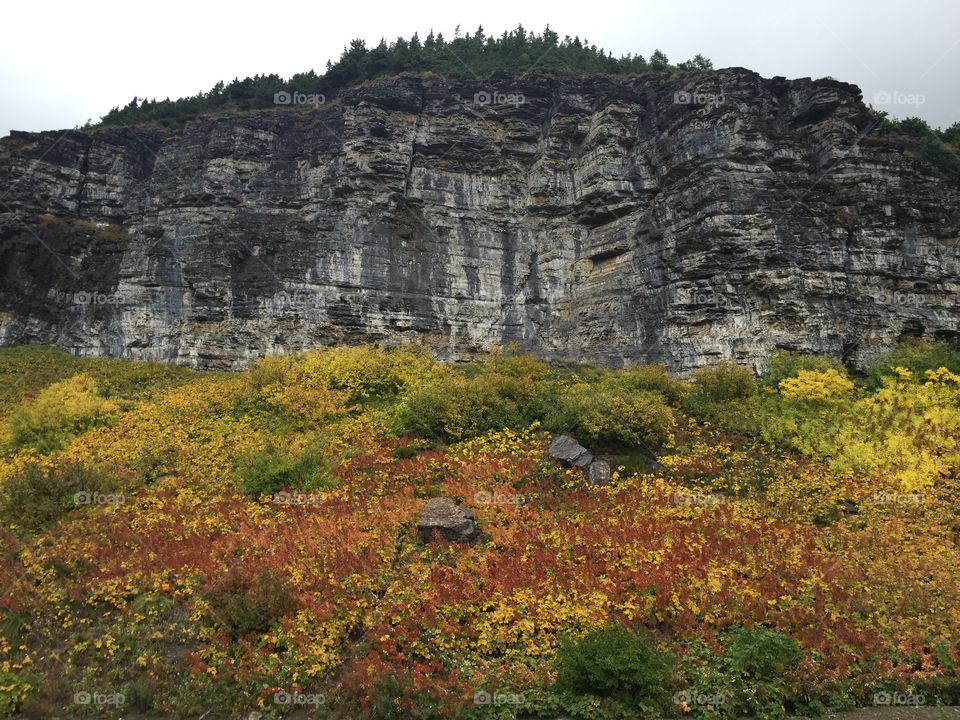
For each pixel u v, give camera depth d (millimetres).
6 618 9211
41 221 34219
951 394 16875
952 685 7727
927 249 29000
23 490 12125
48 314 32656
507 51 45344
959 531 11375
